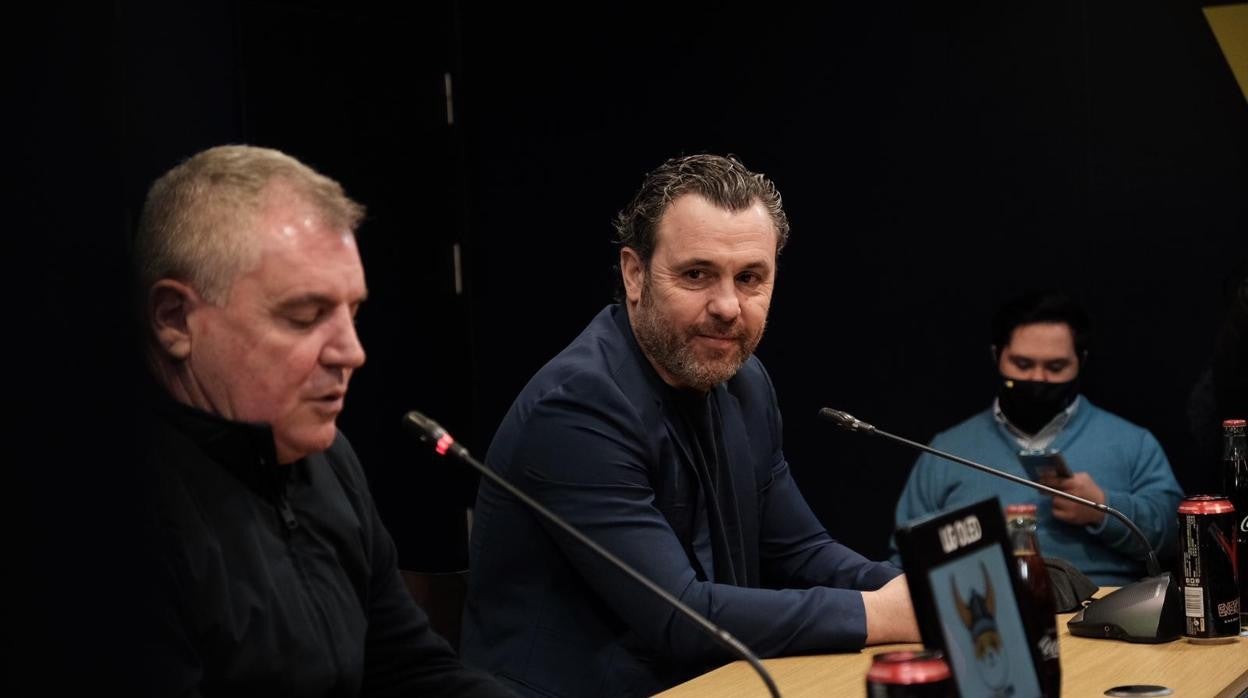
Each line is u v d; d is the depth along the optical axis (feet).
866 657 8.63
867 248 17.72
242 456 6.75
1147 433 15.08
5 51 6.01
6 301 6.00
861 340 17.79
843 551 10.46
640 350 9.69
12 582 6.01
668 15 18.75
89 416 6.20
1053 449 15.05
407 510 19.13
